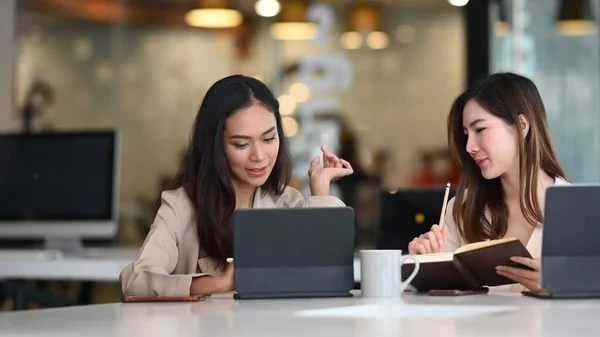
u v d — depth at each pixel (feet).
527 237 10.70
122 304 8.79
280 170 10.52
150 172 35.81
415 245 9.91
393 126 38.19
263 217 8.84
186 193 10.26
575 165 22.18
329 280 8.91
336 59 38.50
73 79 31.45
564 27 21.99
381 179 37.65
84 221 17.98
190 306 8.37
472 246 8.95
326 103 38.50
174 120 36.24
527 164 10.44
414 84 38.04
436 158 37.70
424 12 37.88
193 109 36.45
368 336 6.06
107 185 17.95
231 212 10.13
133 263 9.73
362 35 38.29
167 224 10.09
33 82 28.48
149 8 35.50
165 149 36.14
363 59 38.42
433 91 37.88
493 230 10.80
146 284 9.34
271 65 38.09
